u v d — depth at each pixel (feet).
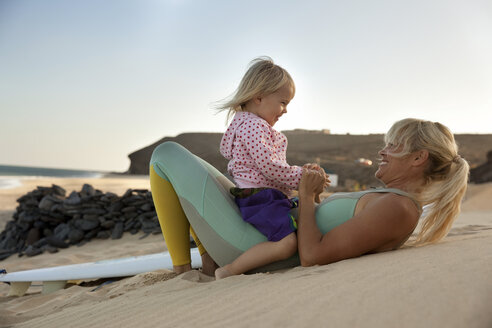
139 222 25.79
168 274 8.84
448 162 7.27
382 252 6.84
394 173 7.43
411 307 3.27
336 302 3.71
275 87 8.02
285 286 4.90
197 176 7.79
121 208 26.03
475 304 3.11
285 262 7.43
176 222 8.34
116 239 24.70
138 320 4.85
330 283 4.52
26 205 26.66
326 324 3.25
